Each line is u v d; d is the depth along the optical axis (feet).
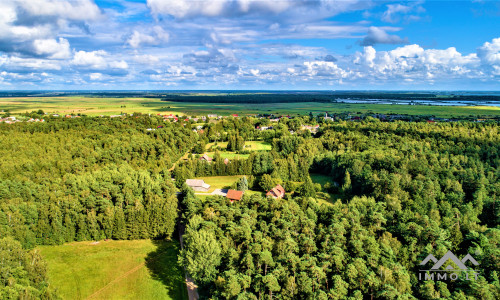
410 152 531.50
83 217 337.93
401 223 292.40
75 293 261.03
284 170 533.55
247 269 242.58
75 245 329.31
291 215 307.17
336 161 554.87
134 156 571.69
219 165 572.10
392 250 252.83
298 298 220.02
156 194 395.34
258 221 315.58
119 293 262.67
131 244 333.62
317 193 472.44
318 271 223.71
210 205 355.56
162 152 608.19
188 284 271.49
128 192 385.50
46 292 229.45
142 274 285.64
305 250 259.19
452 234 280.51
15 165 449.06
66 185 399.44
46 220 329.52
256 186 505.25
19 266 240.73
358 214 312.29
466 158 485.15
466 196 395.34
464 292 212.64
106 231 339.57
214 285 244.63
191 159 592.19
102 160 529.86
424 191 379.14
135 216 343.26
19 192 371.15
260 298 220.23
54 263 296.51
